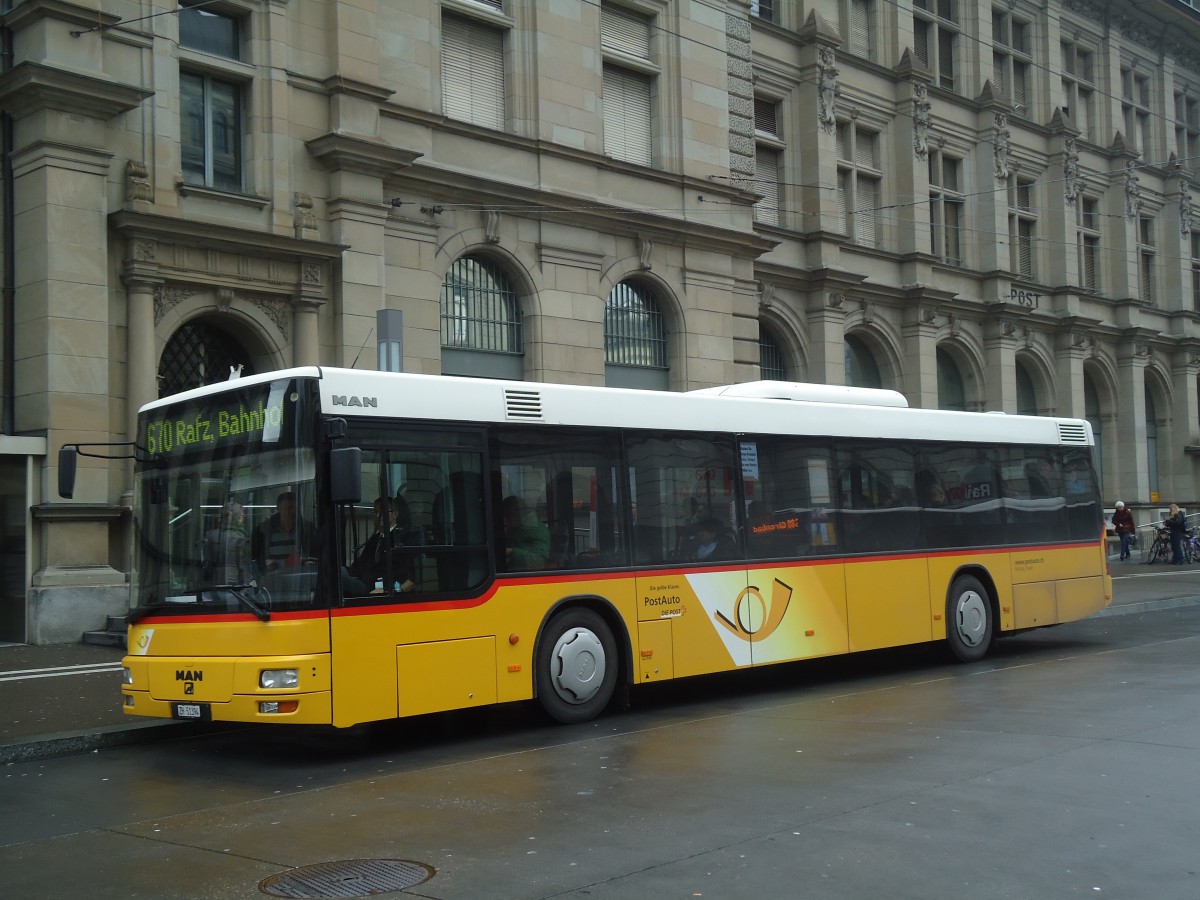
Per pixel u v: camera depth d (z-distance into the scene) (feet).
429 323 63.72
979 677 43.09
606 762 28.68
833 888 18.17
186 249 54.44
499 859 20.21
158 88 54.44
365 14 61.57
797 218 91.40
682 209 77.15
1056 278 116.47
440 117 64.49
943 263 101.60
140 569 32.22
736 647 39.32
